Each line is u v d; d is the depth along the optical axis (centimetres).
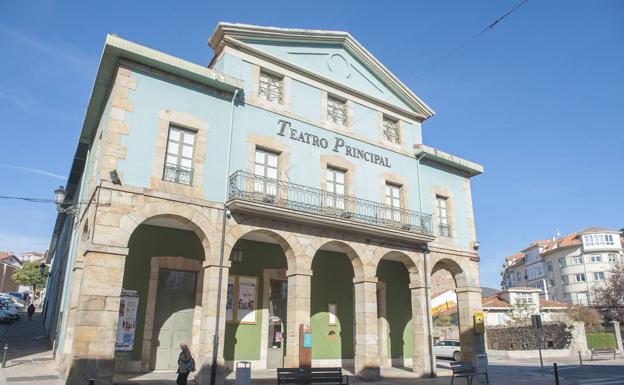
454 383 1461
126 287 1361
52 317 2108
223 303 1255
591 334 3431
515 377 1684
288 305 1403
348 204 1620
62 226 2664
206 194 1309
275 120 1529
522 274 7325
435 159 1978
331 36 1741
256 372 1479
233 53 1499
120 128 1216
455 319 3694
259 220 1372
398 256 1778
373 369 1479
